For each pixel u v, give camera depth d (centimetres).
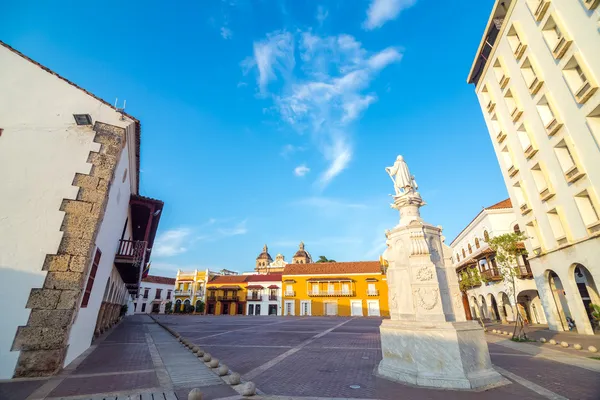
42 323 645
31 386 534
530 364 756
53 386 535
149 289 5800
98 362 759
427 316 612
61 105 823
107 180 808
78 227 736
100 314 1328
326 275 4734
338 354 941
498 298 2428
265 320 3175
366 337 1445
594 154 1276
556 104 1465
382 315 4288
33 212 708
